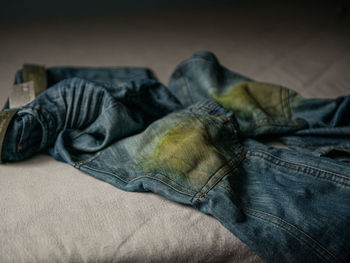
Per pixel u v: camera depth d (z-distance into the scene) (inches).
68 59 34.5
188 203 15.4
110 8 59.8
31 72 26.0
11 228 14.5
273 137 21.7
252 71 31.2
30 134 18.3
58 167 18.3
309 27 44.4
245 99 22.5
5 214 15.1
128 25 47.0
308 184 16.5
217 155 17.4
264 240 13.9
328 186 16.3
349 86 28.5
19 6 54.1
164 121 19.3
